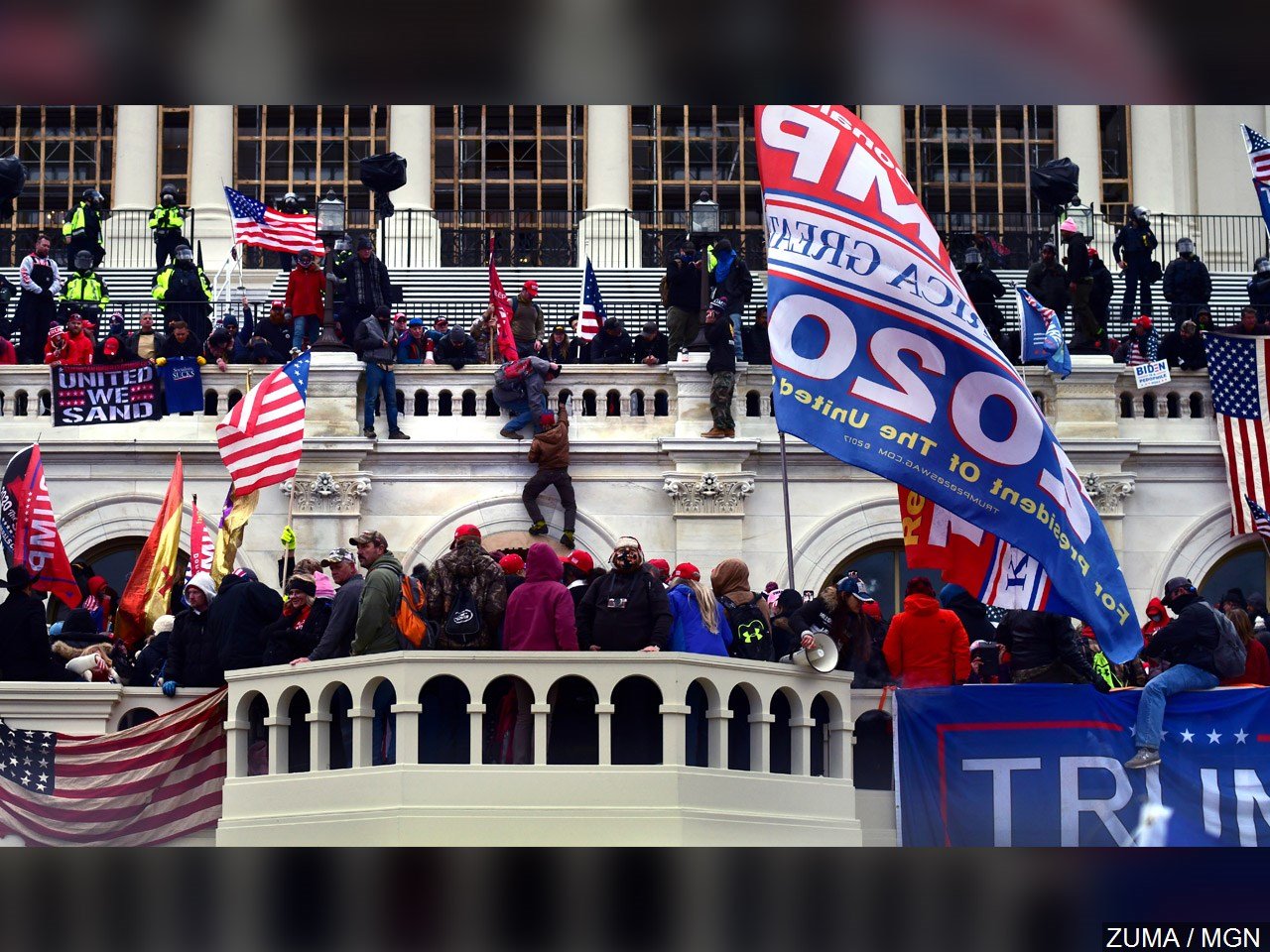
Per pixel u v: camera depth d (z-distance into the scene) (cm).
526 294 2498
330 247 2408
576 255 3809
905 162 4056
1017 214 3934
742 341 2561
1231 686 1408
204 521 2375
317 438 2352
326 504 2359
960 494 1366
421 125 3928
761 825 1318
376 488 2383
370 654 1341
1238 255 3925
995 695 1368
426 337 2592
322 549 2350
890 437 1367
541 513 2388
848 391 1378
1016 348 2616
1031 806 1355
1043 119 4031
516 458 2391
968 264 2591
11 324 2664
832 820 1370
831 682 1396
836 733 1398
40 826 1391
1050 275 2567
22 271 2558
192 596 1500
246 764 1406
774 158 1419
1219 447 2431
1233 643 1371
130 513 2378
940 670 1425
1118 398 2480
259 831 1343
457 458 2388
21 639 1494
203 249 3816
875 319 1388
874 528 2397
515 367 2381
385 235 3488
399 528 2373
